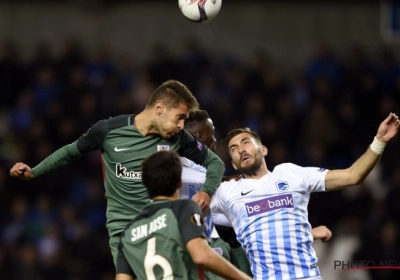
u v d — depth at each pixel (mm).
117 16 63969
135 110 54469
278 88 55250
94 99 55406
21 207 51344
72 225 49781
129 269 20672
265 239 24469
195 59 56719
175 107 23203
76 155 24359
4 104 59219
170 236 19969
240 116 52938
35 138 53625
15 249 49844
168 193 20484
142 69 59562
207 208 23562
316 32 63219
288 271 24281
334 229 45500
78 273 48188
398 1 61938
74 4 64188
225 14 63531
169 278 19969
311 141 52562
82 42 63969
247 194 24969
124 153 23531
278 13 63594
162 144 23578
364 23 62750
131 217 23625
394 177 48312
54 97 57156
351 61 58625
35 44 64188
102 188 51500
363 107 55406
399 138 50344
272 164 50375
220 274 19484
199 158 23984
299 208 24812
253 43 63344
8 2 64375
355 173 24516
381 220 45469
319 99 54969
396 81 56500
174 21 63531
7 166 52688
